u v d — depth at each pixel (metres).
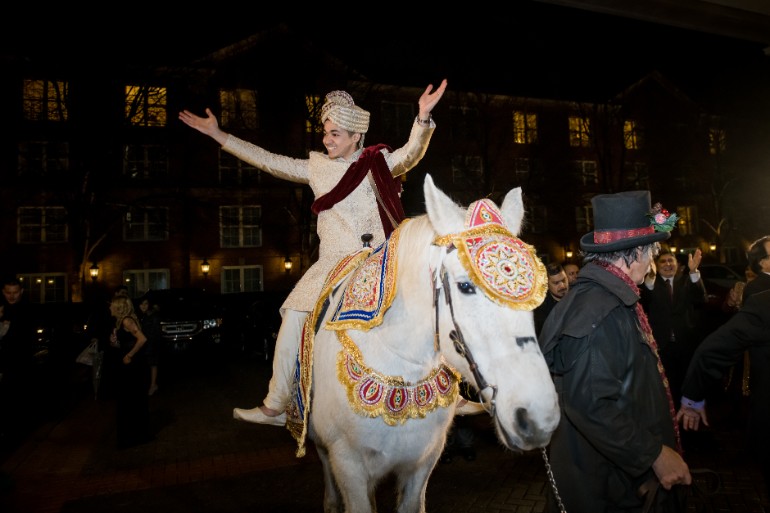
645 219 2.11
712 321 10.08
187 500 4.41
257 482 4.78
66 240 23.58
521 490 4.32
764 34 5.64
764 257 3.60
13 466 5.36
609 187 30.61
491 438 5.69
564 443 2.08
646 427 1.93
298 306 2.50
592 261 2.19
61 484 4.83
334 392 2.13
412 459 2.11
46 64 21.67
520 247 1.69
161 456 5.66
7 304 5.52
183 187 24.22
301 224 23.33
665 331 5.11
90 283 23.16
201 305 12.91
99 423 7.12
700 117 33.38
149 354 9.10
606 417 1.83
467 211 1.83
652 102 32.94
